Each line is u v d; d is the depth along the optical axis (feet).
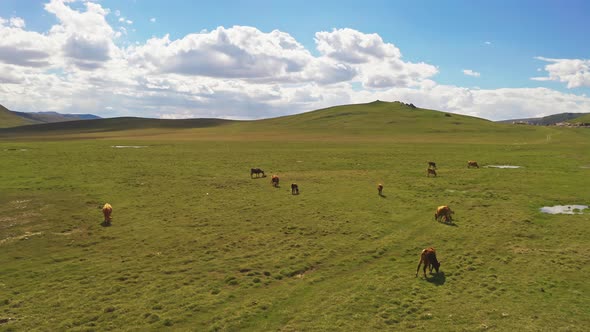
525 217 101.45
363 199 124.88
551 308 53.62
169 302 55.72
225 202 119.65
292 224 96.27
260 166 202.39
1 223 95.40
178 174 171.42
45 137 581.94
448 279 64.23
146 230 91.15
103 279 63.62
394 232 91.20
